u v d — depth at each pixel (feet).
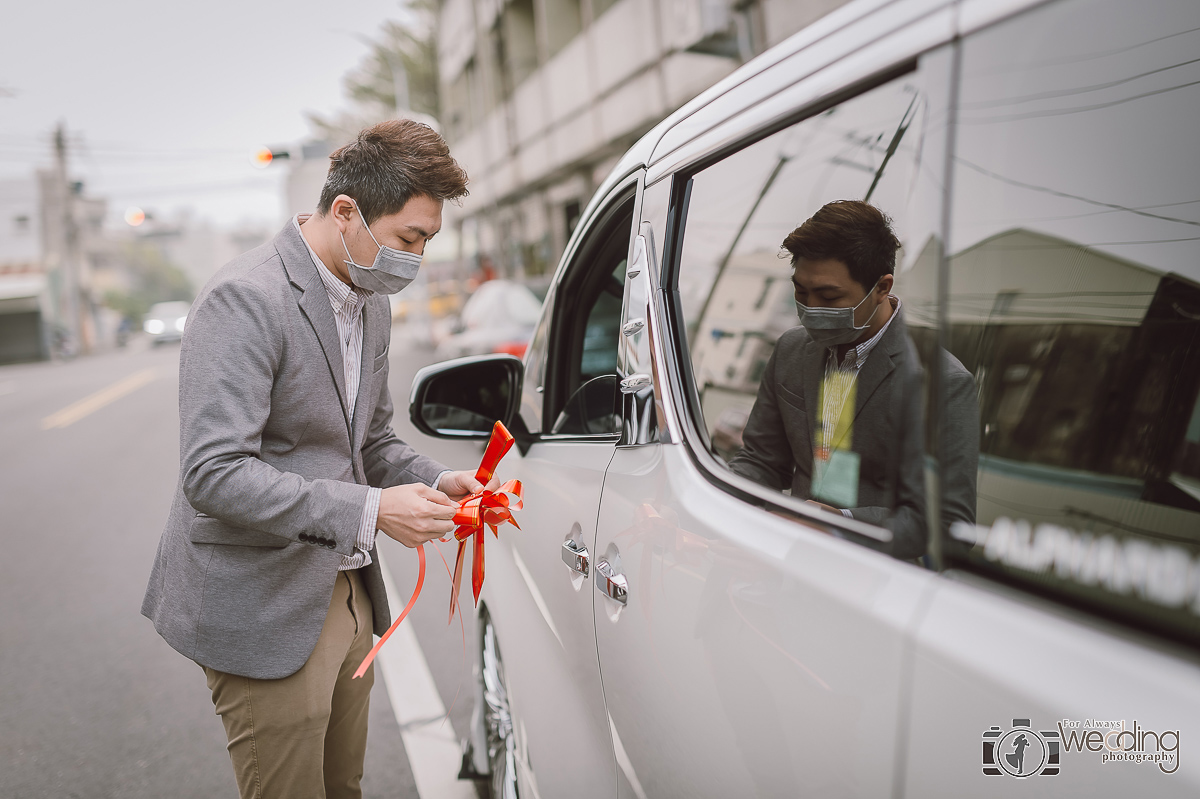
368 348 5.56
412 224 4.97
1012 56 2.65
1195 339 3.15
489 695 7.76
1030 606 2.38
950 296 2.87
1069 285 3.09
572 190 64.64
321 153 63.98
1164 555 2.44
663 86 44.24
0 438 40.78
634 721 4.38
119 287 258.57
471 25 81.46
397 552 16.26
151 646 12.94
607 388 5.78
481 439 6.93
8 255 141.90
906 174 3.07
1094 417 3.24
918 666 2.45
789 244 4.01
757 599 3.23
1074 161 2.93
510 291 33.24
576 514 5.41
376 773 8.96
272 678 5.05
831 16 3.50
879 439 3.42
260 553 5.02
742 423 4.58
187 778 9.27
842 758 2.69
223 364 4.72
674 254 4.61
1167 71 2.84
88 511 22.49
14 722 10.71
